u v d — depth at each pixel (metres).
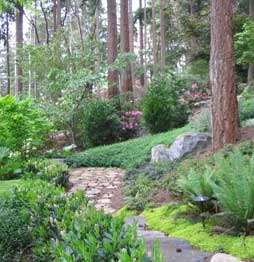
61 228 2.82
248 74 12.82
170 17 19.81
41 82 12.30
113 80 12.88
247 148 5.91
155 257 1.78
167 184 5.72
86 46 12.45
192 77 13.15
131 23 20.23
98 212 2.65
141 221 4.66
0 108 7.67
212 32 6.67
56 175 6.60
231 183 3.83
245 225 3.73
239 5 14.31
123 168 8.43
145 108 10.46
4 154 7.11
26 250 3.39
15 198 3.88
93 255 1.97
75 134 11.41
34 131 8.25
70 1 22.06
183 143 7.39
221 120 6.56
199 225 4.05
